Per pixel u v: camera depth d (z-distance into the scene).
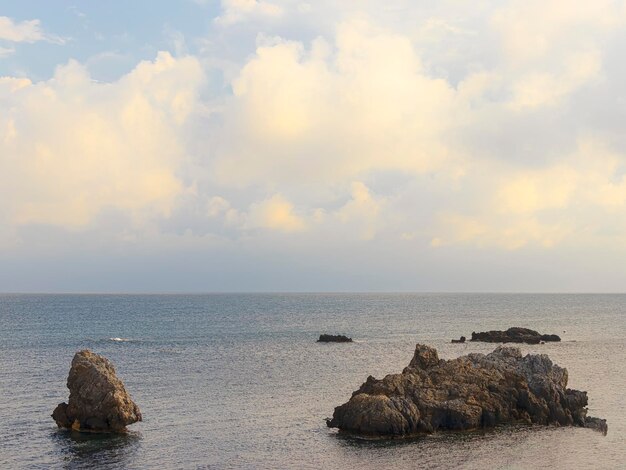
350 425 64.75
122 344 152.38
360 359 125.25
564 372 76.56
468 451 59.38
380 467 55.16
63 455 58.03
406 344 154.88
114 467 55.09
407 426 63.69
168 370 108.12
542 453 59.19
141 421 70.19
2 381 94.75
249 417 72.56
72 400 65.88
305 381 97.62
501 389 70.25
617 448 61.00
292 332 192.00
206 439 63.50
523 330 168.25
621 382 97.31
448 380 70.81
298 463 56.25
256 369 110.19
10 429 66.12
